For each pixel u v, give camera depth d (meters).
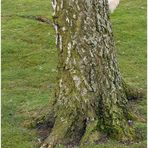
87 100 4.01
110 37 4.14
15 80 6.14
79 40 4.02
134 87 5.16
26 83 6.00
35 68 6.65
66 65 4.08
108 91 4.08
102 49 4.06
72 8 4.02
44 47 7.78
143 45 7.73
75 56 4.04
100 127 3.98
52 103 4.23
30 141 4.12
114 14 9.66
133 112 4.34
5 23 9.30
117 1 10.23
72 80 4.05
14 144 4.09
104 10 4.09
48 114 4.25
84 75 4.02
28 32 8.64
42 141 4.08
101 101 4.05
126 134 3.96
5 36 8.42
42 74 6.34
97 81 4.04
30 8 10.50
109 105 4.05
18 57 7.26
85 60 4.02
